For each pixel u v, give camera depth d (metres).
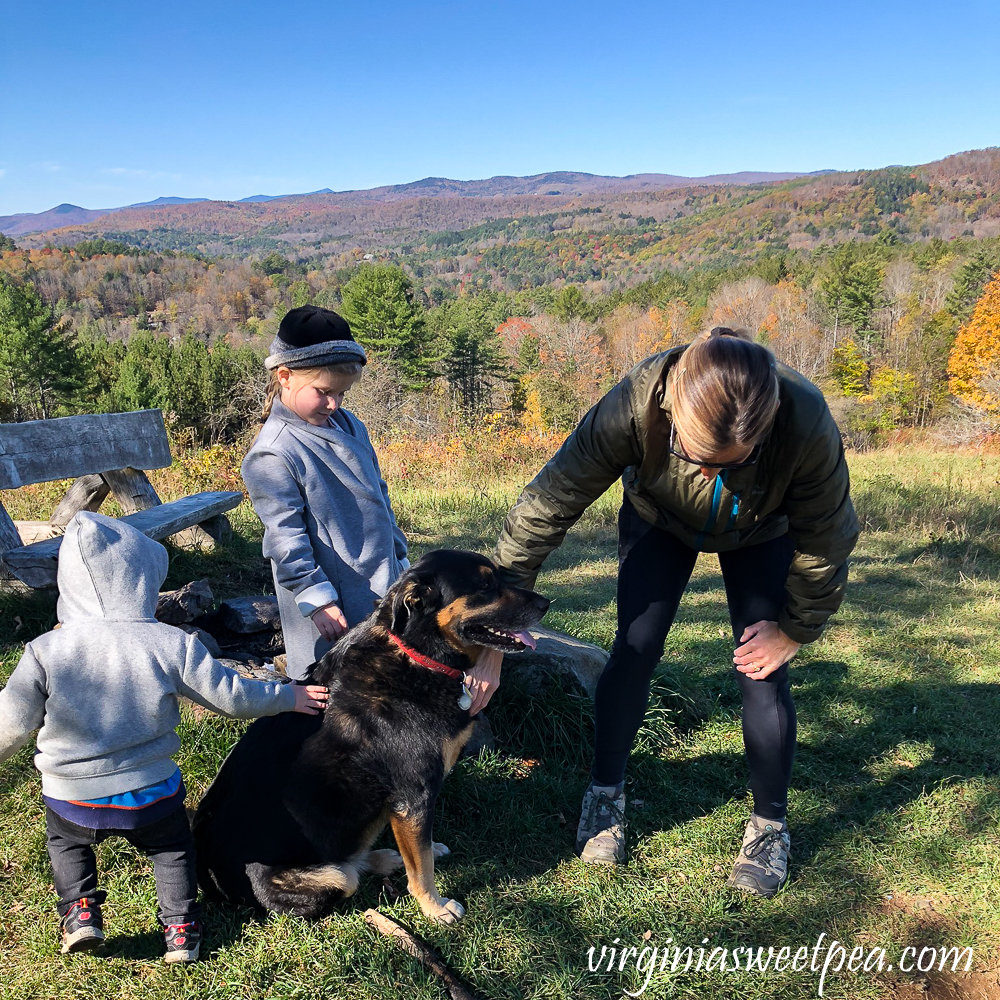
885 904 2.86
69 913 2.32
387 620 2.74
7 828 2.91
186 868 2.43
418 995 2.35
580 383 52.44
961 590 6.53
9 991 2.29
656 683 4.23
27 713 2.23
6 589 4.44
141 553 2.44
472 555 2.83
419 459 13.59
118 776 2.27
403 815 2.62
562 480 2.67
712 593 6.45
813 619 2.63
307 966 2.44
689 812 3.39
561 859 3.06
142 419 6.14
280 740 2.71
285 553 2.88
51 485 8.33
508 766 3.62
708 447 2.12
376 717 2.65
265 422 3.13
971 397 31.45
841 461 2.34
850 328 65.94
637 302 114.62
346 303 67.81
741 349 2.06
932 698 4.43
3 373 56.16
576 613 5.67
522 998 2.40
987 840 3.18
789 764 2.90
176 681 2.38
